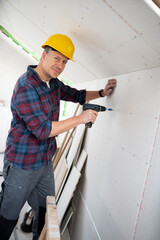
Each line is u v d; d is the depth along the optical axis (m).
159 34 0.82
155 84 1.04
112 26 0.99
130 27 0.91
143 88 1.15
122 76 1.47
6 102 4.08
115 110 1.51
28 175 1.38
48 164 1.52
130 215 1.11
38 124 1.21
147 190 1.01
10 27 2.46
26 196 1.45
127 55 1.16
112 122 1.54
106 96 1.76
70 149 2.30
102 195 1.52
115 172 1.36
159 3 0.70
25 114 1.21
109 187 1.42
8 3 1.71
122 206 1.20
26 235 1.94
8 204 1.39
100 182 1.59
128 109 1.30
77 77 2.69
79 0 0.96
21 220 2.13
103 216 1.45
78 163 2.16
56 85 1.51
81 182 2.15
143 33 0.88
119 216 1.22
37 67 1.40
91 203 1.73
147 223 0.99
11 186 1.37
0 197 1.45
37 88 1.26
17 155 1.36
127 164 1.22
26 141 1.35
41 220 1.60
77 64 2.04
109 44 1.18
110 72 1.61
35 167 1.40
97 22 1.05
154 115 1.01
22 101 1.20
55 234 0.73
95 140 1.88
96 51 1.40
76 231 1.99
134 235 1.04
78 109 2.42
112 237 1.27
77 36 1.37
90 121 1.37
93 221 1.61
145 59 1.06
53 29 1.54
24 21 1.85
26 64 3.99
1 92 4.02
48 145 1.45
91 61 1.67
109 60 1.39
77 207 2.13
